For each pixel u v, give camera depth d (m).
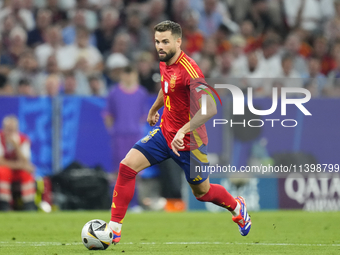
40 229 23.81
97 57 48.06
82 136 36.88
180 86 16.36
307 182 36.84
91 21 50.75
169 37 16.20
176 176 37.09
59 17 50.81
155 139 17.03
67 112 36.62
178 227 25.25
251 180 36.41
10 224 25.88
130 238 20.69
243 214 18.41
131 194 16.81
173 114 16.75
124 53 47.72
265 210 36.19
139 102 37.50
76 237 20.84
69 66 47.00
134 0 53.03
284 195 36.53
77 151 36.78
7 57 47.28
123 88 37.28
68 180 35.00
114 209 16.80
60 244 18.34
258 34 54.03
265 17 54.44
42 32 49.25
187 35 49.28
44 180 35.44
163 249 16.84
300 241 19.66
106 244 16.19
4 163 34.41
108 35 49.81
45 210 34.47
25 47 47.50
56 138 36.38
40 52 46.88
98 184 35.44
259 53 48.59
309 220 28.33
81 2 51.12
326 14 56.50
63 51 47.28
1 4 50.94
